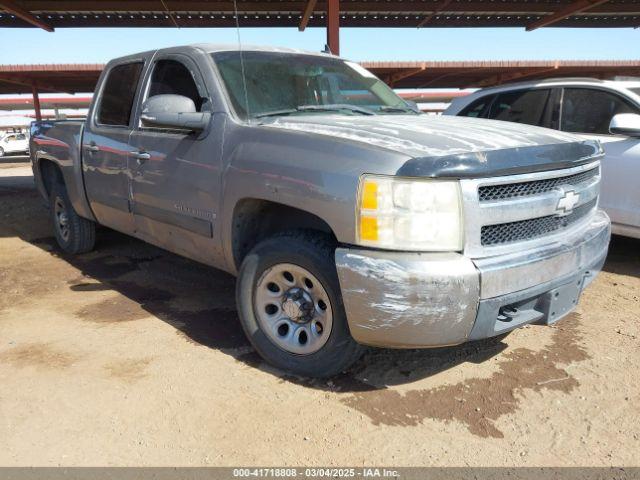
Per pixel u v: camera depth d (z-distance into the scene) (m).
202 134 3.38
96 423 2.60
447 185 2.45
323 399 2.82
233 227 3.20
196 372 3.09
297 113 3.54
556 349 3.40
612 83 5.22
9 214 8.23
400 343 2.54
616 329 3.69
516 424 2.62
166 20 13.31
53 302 4.24
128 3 12.04
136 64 4.31
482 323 2.53
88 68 20.17
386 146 2.60
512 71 20.11
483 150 2.56
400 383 3.00
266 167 2.91
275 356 3.07
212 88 3.44
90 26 13.40
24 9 11.93
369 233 2.49
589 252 3.02
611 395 2.86
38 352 3.33
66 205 5.38
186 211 3.54
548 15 13.80
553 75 20.03
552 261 2.72
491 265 2.50
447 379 3.04
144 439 2.48
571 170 2.95
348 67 4.37
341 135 2.82
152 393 2.86
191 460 2.34
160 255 5.61
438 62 18.45
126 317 3.91
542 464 2.33
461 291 2.43
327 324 2.81
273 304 3.09
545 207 2.75
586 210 3.28
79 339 3.52
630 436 2.52
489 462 2.34
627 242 5.99
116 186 4.28
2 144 32.06
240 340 3.52
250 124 3.23
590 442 2.48
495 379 3.04
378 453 2.40
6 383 2.96
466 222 2.47
